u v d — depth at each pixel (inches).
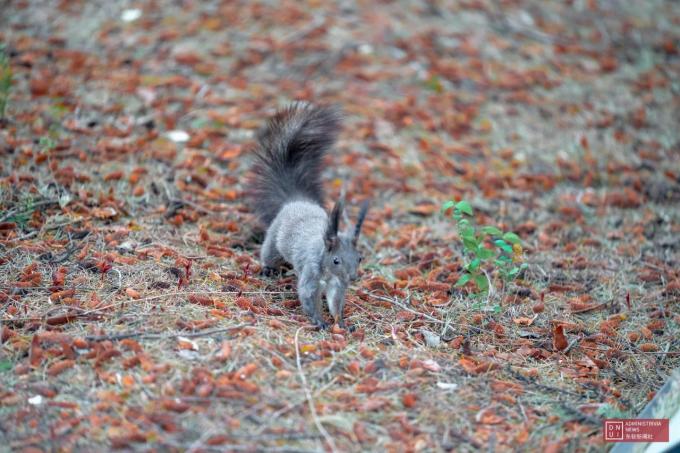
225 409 229.3
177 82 456.4
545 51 543.2
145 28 503.5
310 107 374.6
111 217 341.7
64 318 265.1
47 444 211.9
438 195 406.0
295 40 514.3
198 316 276.1
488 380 261.9
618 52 555.2
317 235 299.4
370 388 246.8
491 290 322.7
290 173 356.5
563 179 432.1
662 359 290.0
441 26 551.2
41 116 404.8
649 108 498.9
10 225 320.8
